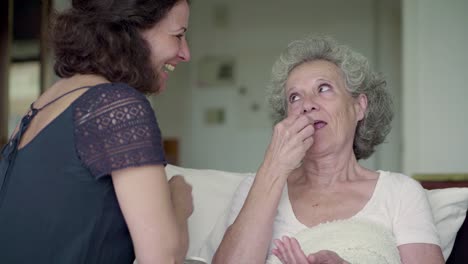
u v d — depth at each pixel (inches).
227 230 64.9
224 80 291.3
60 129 44.9
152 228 43.3
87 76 47.4
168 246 43.8
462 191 74.7
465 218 74.2
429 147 185.8
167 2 48.2
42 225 45.0
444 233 72.6
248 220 62.4
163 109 285.3
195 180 80.5
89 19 46.8
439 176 102.7
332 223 65.0
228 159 290.8
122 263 48.4
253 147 288.7
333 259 54.9
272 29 287.0
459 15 184.2
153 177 44.1
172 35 49.9
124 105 44.3
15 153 47.0
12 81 163.5
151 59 49.4
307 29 282.7
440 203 73.8
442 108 185.0
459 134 183.9
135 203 43.4
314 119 68.1
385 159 266.8
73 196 44.6
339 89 70.6
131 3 46.8
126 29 47.4
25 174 45.8
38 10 161.9
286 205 69.5
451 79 184.7
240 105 289.9
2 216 45.9
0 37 163.9
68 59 47.9
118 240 47.1
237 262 61.6
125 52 47.5
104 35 46.7
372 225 64.6
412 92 187.6
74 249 44.9
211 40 293.0
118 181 43.8
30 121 47.8
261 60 288.2
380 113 75.2
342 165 70.6
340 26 278.8
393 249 63.0
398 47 271.7
